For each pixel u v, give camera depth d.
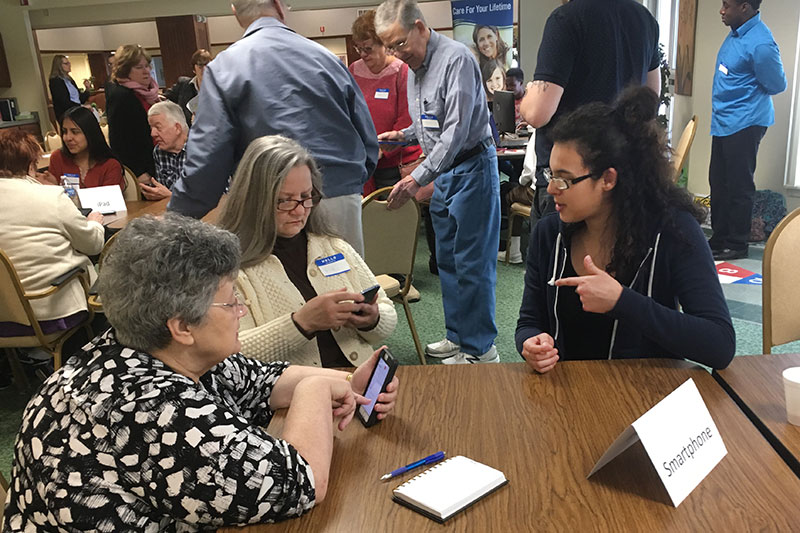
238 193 1.75
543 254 1.74
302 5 9.20
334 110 2.34
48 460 0.93
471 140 2.73
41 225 2.67
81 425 0.94
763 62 4.04
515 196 4.34
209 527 0.99
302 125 2.26
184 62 9.70
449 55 2.62
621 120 1.51
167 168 4.01
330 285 1.85
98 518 0.91
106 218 3.47
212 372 1.30
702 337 1.40
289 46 2.28
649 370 1.44
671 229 1.54
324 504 1.04
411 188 2.68
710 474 1.06
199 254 0.99
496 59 7.80
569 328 1.71
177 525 1.00
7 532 0.98
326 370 1.42
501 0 7.63
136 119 4.49
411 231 2.91
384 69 4.18
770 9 4.68
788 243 1.76
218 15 9.71
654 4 7.23
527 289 1.79
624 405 1.29
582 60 2.29
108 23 9.85
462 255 2.87
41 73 10.39
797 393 1.16
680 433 1.05
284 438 1.10
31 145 2.84
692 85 5.54
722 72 4.27
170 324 0.98
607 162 1.49
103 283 0.99
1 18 9.91
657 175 1.53
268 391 1.38
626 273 1.58
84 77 11.84
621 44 2.30
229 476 0.94
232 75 2.22
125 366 0.98
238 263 1.06
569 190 1.52
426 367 1.52
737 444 1.14
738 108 4.21
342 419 1.26
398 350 3.35
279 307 1.76
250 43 2.26
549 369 1.46
